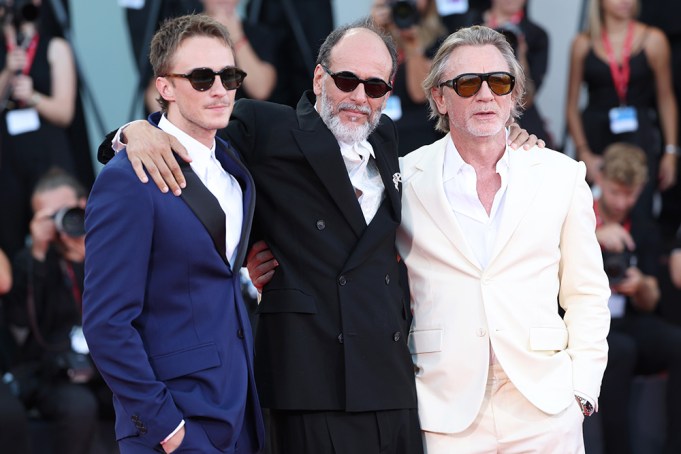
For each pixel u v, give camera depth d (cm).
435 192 573
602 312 570
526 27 1055
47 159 981
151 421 485
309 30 1085
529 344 558
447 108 575
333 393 541
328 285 546
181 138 523
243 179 539
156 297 505
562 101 1180
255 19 1093
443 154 585
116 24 1091
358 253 545
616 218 977
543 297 567
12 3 961
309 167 553
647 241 992
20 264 861
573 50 1106
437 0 1063
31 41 995
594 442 903
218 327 509
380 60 555
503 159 577
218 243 513
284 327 545
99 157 545
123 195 496
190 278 506
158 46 523
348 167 566
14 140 974
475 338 558
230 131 568
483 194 579
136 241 493
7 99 971
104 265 491
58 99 994
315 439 541
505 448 560
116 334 485
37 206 902
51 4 1023
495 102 558
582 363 562
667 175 1107
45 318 856
